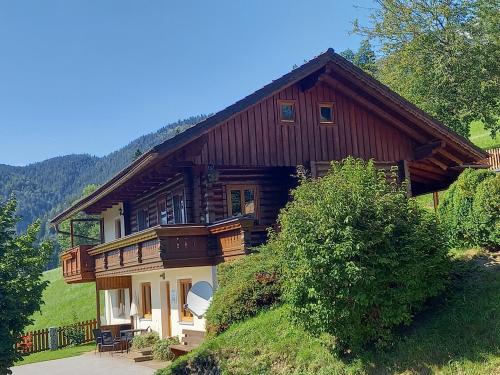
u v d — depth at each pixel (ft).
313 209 31.53
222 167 57.72
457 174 69.62
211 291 49.57
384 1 106.11
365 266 29.73
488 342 27.78
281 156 56.34
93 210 88.43
